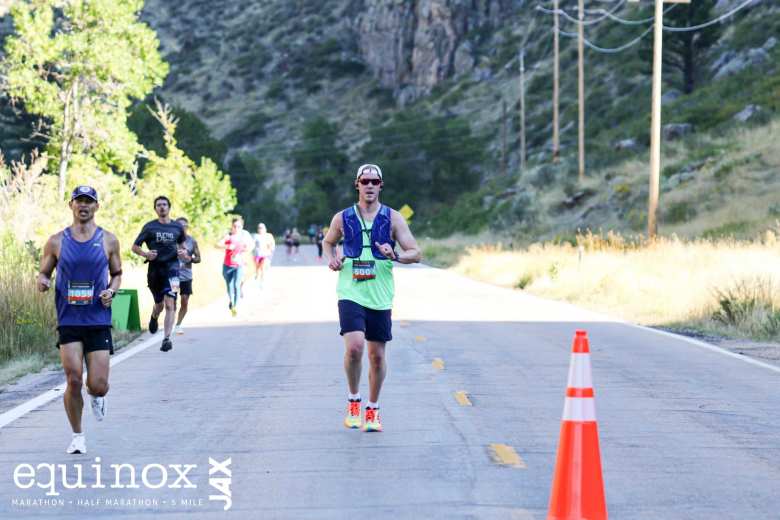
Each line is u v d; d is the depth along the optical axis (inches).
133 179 2847.0
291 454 608.4
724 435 663.8
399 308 1688.0
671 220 3449.8
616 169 4286.4
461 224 5344.5
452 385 862.5
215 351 1120.8
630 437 657.0
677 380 896.9
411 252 649.6
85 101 2787.9
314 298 1924.2
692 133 4372.5
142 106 6727.4
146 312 1512.1
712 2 5167.3
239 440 649.6
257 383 886.4
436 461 587.5
